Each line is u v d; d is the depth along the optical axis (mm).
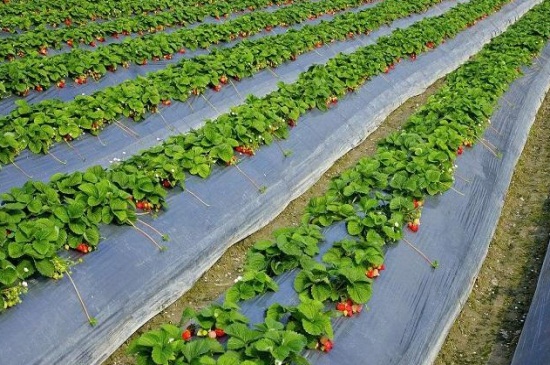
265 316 1531
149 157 2135
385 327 1606
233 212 2156
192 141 2281
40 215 1736
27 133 2330
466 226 2158
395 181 2078
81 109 2559
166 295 1843
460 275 1940
